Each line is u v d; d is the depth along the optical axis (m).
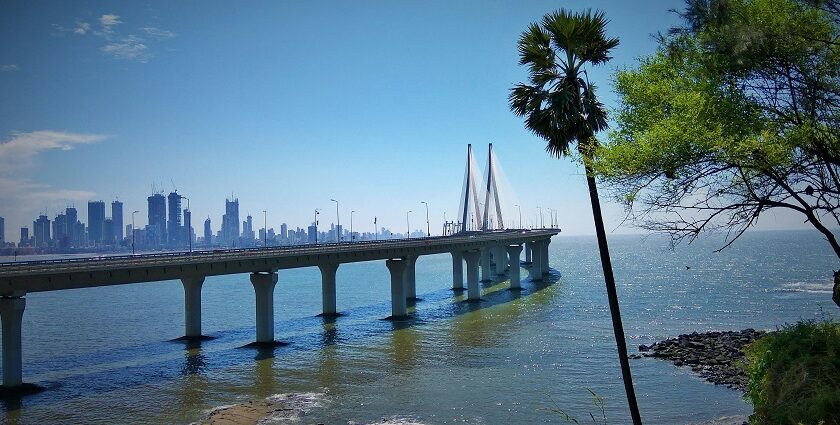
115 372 48.38
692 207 16.75
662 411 35.69
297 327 72.00
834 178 15.85
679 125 16.47
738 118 16.34
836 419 14.98
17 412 37.41
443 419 34.47
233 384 43.34
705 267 182.38
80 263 49.19
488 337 60.78
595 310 80.94
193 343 62.25
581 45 21.58
